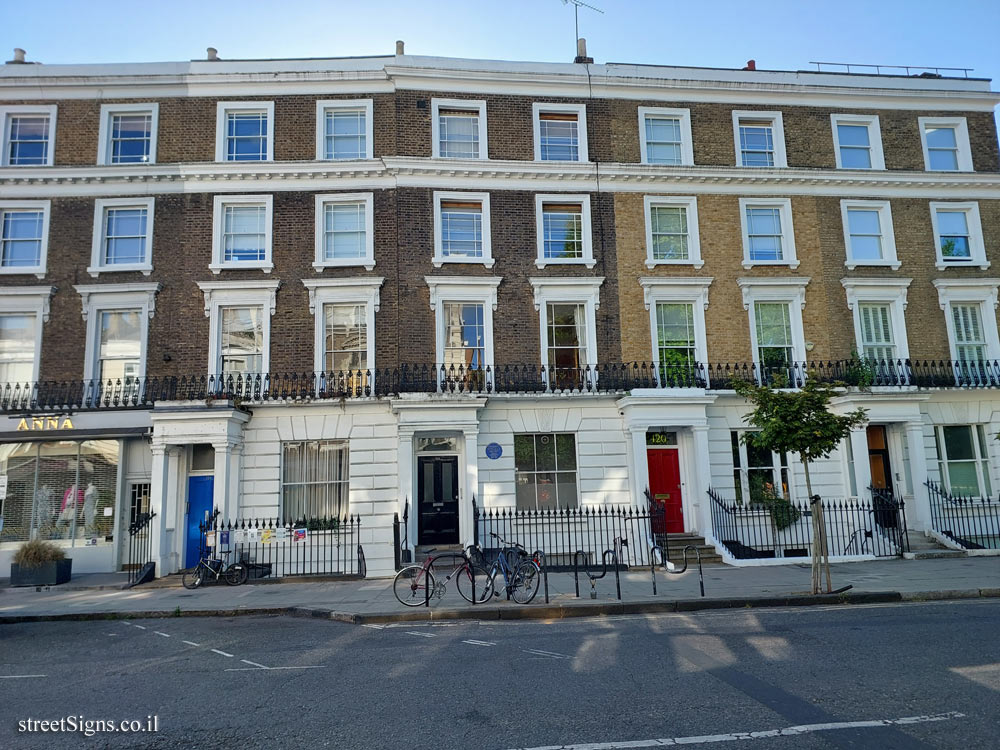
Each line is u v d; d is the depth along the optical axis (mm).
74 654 8711
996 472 18266
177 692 6762
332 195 17922
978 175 19812
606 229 18547
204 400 15695
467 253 18188
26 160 18016
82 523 16203
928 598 11445
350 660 7941
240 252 17719
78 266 17438
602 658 7699
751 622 9664
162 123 18156
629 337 18094
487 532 16406
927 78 20516
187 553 16156
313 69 18453
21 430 16156
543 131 19156
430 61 18688
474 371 17250
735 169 18984
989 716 5512
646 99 19438
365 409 16703
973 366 18797
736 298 18609
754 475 17828
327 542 16188
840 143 20000
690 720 5562
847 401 17375
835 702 5961
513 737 5258
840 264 19109
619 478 17109
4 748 5273
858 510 16781
